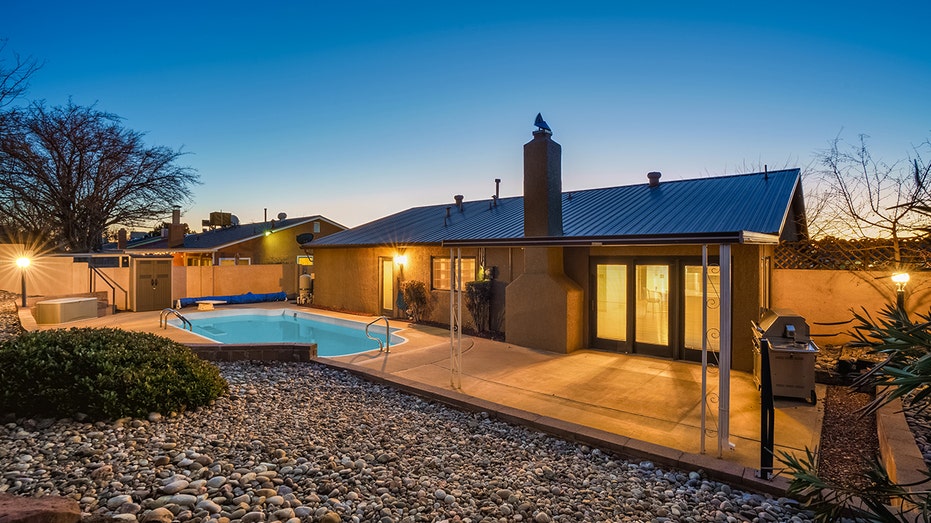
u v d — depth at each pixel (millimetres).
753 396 6719
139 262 15344
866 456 4695
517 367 8234
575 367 8281
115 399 4453
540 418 5434
